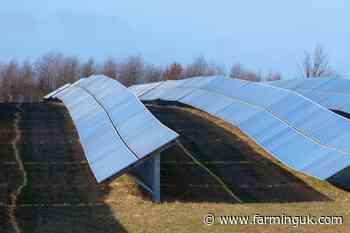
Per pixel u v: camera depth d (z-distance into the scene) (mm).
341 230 13828
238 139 26906
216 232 13578
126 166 16891
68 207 16250
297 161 19391
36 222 14469
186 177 20703
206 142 26281
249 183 20094
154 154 17156
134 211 15852
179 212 15734
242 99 29484
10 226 14000
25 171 20656
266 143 22203
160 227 14039
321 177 17328
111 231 13688
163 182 19953
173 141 17156
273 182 20250
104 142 21203
